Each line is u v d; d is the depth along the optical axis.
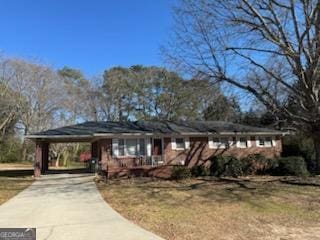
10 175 28.69
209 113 42.16
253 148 31.67
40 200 16.20
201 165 27.94
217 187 20.61
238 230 11.27
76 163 55.94
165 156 29.36
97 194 18.08
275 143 32.38
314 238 10.56
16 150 54.56
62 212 13.17
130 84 58.12
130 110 58.22
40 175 26.86
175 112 54.84
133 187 20.81
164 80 55.78
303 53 18.52
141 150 28.94
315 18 17.67
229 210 14.20
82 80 56.75
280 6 18.44
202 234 10.53
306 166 28.64
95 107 57.09
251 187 20.53
